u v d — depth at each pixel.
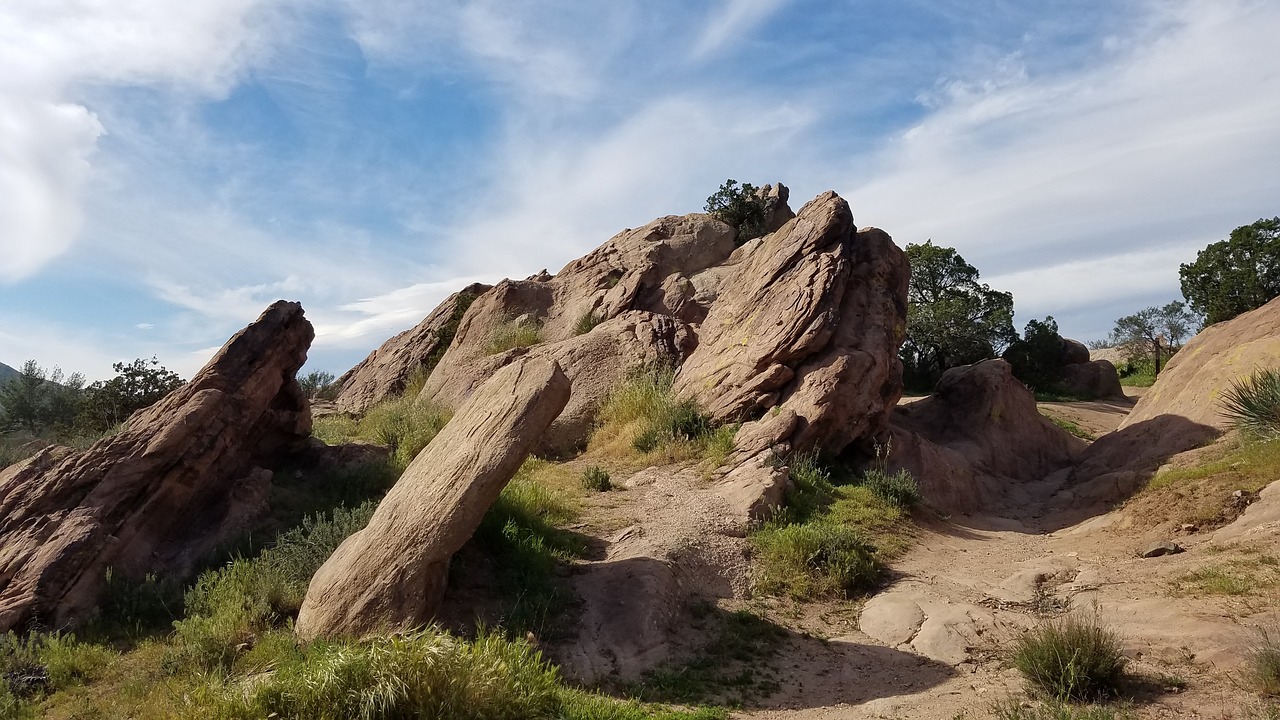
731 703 6.68
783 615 8.71
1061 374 40.56
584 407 17.19
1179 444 13.27
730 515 10.95
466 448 8.24
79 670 6.94
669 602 8.51
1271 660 5.28
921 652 7.47
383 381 25.28
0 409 21.41
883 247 16.23
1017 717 5.43
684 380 16.38
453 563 8.66
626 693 6.87
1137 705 5.43
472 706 5.43
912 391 39.22
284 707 5.35
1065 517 13.00
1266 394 11.37
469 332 23.88
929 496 13.67
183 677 6.71
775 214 33.19
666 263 25.94
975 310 44.09
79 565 8.10
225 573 8.39
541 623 7.98
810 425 13.38
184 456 9.71
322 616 7.33
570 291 24.52
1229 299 41.72
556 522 10.88
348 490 11.23
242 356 11.03
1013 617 7.90
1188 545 9.05
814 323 14.59
